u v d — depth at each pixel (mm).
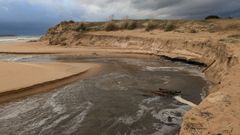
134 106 16734
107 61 39969
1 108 16391
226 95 10883
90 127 13328
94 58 44219
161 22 67625
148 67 33781
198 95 19297
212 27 55031
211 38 37875
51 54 51000
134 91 20719
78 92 20391
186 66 34625
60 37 71062
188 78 26125
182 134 8836
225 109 9508
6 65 29625
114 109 16156
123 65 35375
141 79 25625
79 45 64688
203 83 23531
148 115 14984
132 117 14703
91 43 63688
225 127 8188
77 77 26188
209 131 8156
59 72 27406
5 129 13156
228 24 54688
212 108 9727
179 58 38812
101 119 14445
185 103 17250
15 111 15852
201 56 34344
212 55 30891
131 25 71438
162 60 41312
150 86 22547
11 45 68625
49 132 12773
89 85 22812
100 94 19797
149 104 17109
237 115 8938
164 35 52906
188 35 48750
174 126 13258
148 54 47969
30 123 13938
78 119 14492
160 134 12320
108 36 62000
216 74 23828
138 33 62031
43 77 24266
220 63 24734
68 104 17250
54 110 16047
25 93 19688
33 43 75625
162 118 14453
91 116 14930
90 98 18672
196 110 9734
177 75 27828
